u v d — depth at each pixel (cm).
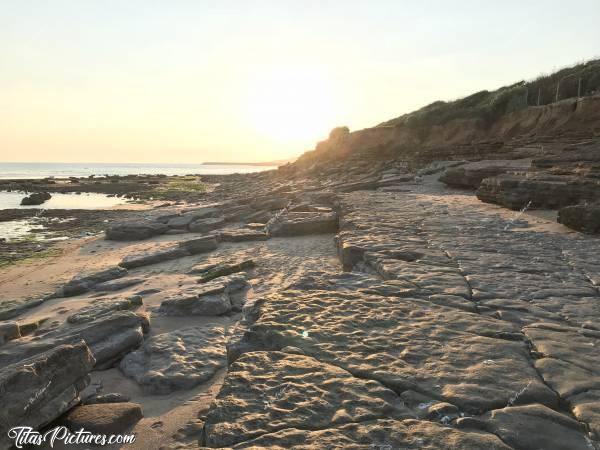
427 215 1477
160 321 885
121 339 737
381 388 372
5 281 1505
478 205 1767
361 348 451
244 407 349
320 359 430
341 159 5700
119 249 1992
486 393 360
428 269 766
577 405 342
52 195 5816
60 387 507
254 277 1230
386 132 5816
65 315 975
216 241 1739
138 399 597
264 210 2530
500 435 310
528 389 365
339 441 304
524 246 959
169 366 656
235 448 301
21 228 2922
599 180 1374
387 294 635
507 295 620
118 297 1072
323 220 1853
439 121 5338
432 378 386
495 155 3177
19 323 897
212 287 1013
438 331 492
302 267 1304
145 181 7694
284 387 376
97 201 4938
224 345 747
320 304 589
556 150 2606
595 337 474
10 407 442
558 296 615
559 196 1475
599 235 1077
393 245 976
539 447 299
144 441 489
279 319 534
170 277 1284
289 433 315
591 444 301
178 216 2598
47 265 1756
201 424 512
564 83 4972
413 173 3431
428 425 322
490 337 478
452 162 3416
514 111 4522
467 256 862
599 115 3341
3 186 6588
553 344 450
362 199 2056
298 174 5528
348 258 962
